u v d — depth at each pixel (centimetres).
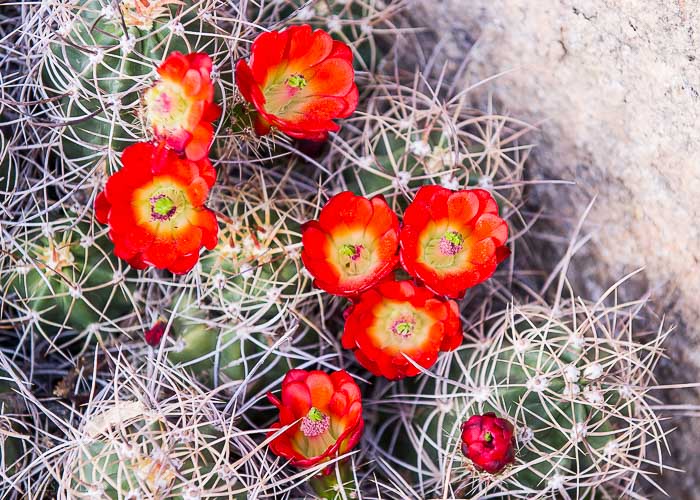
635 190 67
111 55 61
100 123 63
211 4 62
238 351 61
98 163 63
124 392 63
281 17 67
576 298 67
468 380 61
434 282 59
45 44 63
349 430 57
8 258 62
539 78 68
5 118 67
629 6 67
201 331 61
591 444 61
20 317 62
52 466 61
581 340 61
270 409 62
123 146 63
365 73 66
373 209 60
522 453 60
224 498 58
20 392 60
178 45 61
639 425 60
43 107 65
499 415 60
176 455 57
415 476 63
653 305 67
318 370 60
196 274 61
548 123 68
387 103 67
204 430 59
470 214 60
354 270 60
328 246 60
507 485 61
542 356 61
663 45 66
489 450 57
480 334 63
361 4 67
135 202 58
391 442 63
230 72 63
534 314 62
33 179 65
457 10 69
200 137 56
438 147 64
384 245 60
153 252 58
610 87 67
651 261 67
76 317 62
